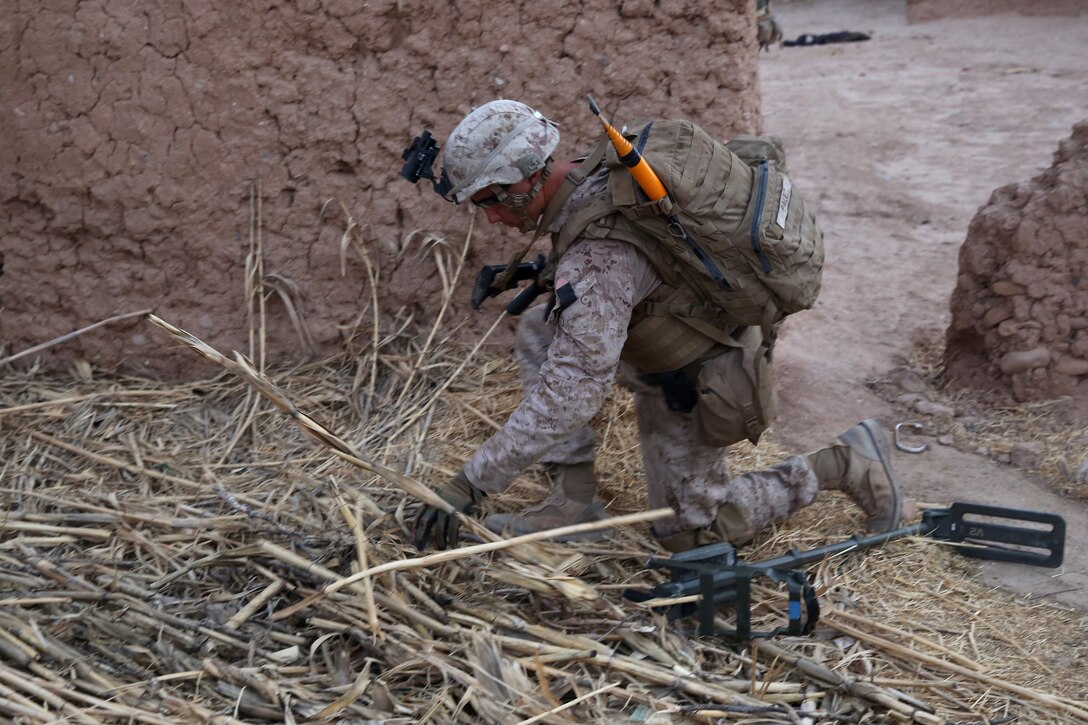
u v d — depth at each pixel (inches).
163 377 167.3
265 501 134.7
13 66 155.7
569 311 107.8
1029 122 360.5
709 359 119.6
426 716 97.3
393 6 159.6
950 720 105.0
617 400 164.6
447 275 172.2
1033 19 526.3
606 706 102.3
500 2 161.8
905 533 136.6
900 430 173.0
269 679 100.4
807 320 214.8
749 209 108.6
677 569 118.1
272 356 170.2
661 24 164.7
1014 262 174.6
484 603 112.4
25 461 142.0
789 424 174.2
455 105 165.3
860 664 113.4
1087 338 171.0
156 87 157.8
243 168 163.0
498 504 139.9
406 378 166.7
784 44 557.0
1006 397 178.5
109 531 124.2
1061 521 130.6
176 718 94.9
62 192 160.4
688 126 111.0
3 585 110.3
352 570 110.5
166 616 107.0
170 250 164.1
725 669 110.3
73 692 95.5
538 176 110.7
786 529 141.0
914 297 225.5
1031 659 116.4
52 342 155.8
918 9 569.9
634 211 106.6
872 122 378.0
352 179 166.7
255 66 159.2
